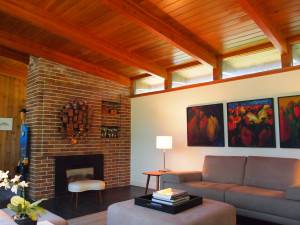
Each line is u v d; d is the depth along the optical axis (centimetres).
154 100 576
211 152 471
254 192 327
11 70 623
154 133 569
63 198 461
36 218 187
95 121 546
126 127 611
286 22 359
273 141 400
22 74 648
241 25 378
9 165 658
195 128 496
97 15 375
